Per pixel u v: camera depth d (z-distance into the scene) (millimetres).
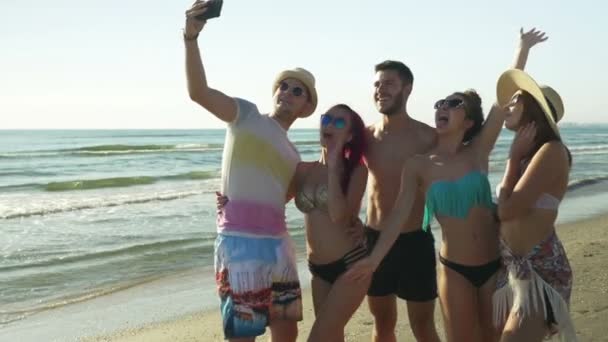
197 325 7426
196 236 13109
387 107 4836
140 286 9383
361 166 4457
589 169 31922
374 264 4238
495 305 4078
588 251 9930
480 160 4422
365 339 6195
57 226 14438
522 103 4008
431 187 4328
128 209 17172
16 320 7762
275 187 4234
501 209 3951
